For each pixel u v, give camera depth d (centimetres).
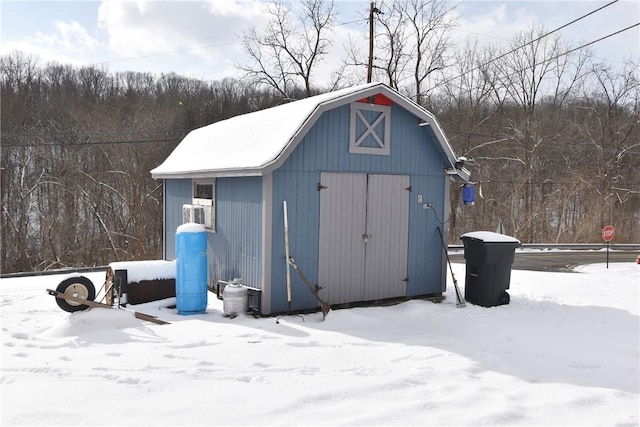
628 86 3000
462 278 1111
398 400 395
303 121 707
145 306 722
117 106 3167
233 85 3394
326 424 347
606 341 607
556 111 3134
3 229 2522
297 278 728
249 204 734
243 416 356
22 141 2628
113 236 2664
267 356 501
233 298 672
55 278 1045
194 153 962
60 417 345
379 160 806
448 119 2994
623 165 2945
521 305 812
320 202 746
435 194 880
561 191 2869
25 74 3309
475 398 402
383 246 817
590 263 1589
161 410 362
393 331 625
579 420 367
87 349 511
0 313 672
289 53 2770
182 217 967
